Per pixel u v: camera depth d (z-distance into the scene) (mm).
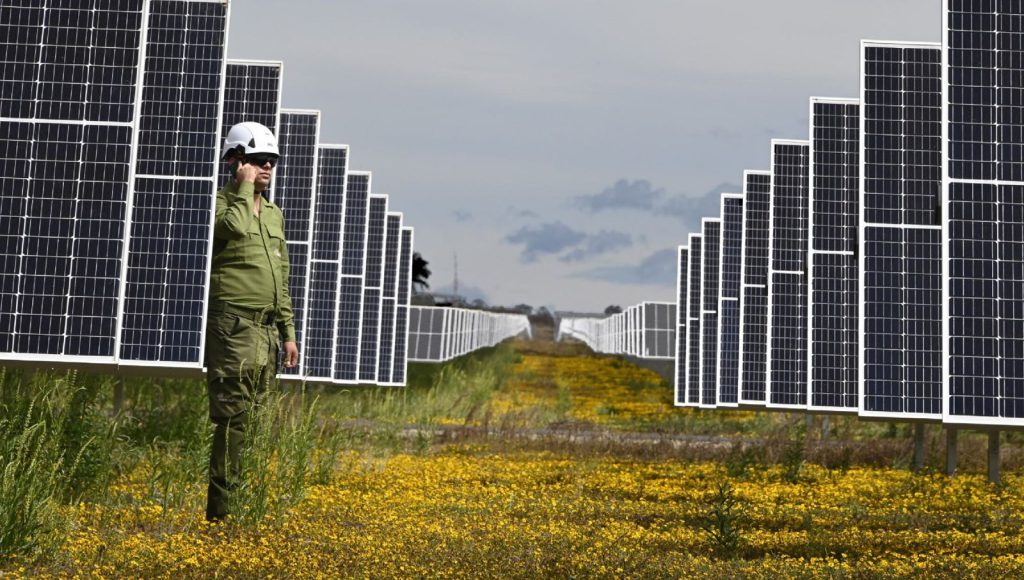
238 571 8680
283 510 11227
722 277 32594
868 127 18000
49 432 12148
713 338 34750
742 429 30484
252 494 11000
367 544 9852
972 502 14703
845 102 24172
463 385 37781
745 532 11703
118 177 12719
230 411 10820
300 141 25734
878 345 16703
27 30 13141
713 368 34656
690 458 20266
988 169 14922
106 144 12805
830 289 23453
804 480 17297
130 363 12484
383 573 8734
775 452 20344
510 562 9445
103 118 12891
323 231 29438
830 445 22734
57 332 12258
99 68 13031
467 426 25500
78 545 9281
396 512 12133
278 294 11109
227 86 21578
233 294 10805
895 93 18281
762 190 29594
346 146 29703
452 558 9328
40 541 9000
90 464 12305
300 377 25047
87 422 12844
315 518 11391
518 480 16000
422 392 34812
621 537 10867
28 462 10242
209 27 14391
